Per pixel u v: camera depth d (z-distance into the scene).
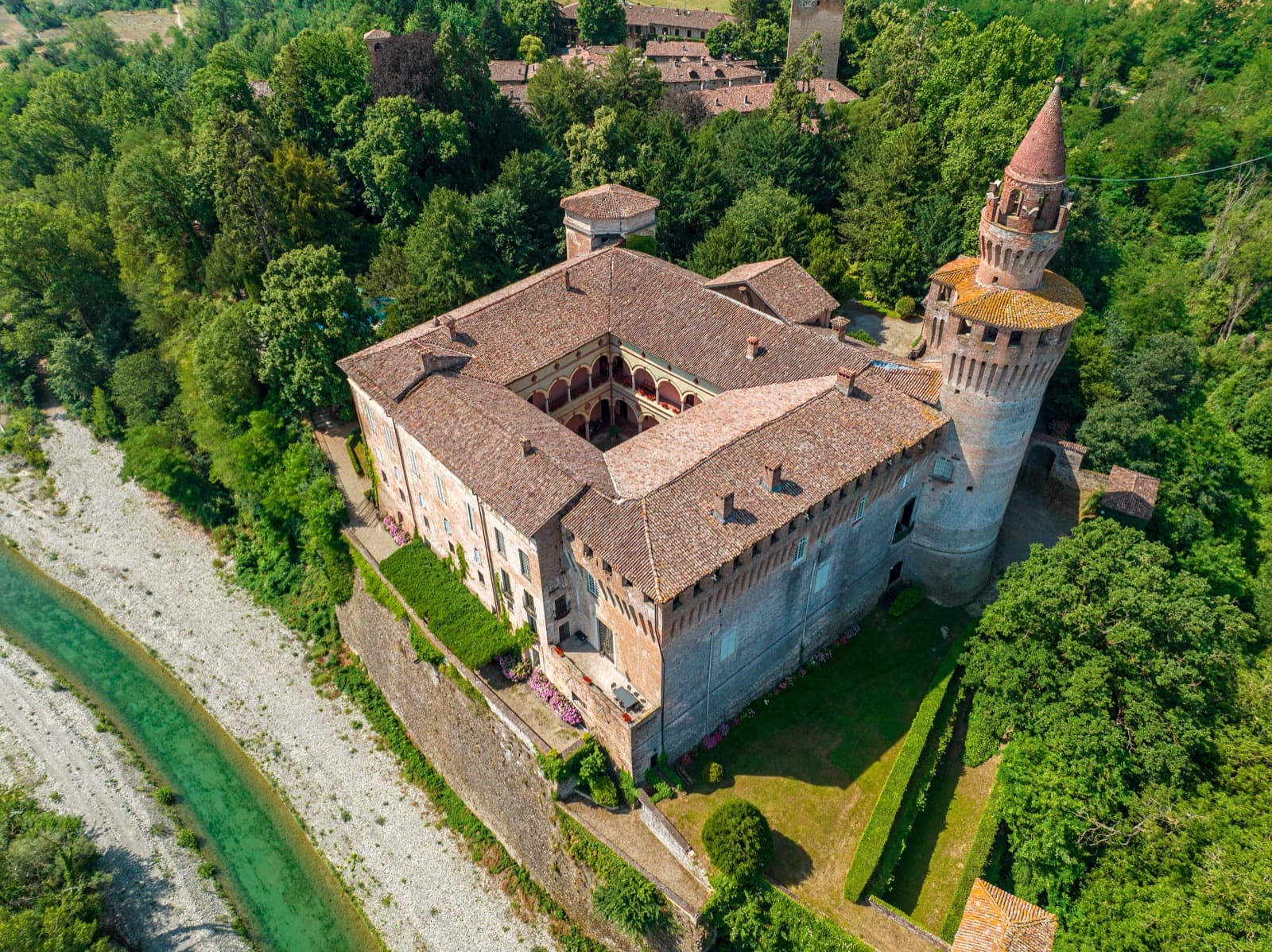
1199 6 146.88
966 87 94.56
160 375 90.88
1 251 95.62
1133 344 86.00
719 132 110.56
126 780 63.41
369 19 140.38
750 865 45.81
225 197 89.00
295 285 74.75
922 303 92.88
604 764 53.19
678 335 68.69
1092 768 47.12
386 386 62.66
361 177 100.50
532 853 56.44
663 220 97.75
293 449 76.38
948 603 64.88
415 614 62.03
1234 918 39.66
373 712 67.56
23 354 101.62
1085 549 53.19
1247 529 73.12
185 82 143.38
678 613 45.88
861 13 155.38
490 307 69.69
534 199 96.69
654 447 55.69
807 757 54.19
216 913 55.84
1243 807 44.75
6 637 75.25
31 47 187.50
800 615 56.97
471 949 53.66
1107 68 142.00
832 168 104.38
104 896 56.09
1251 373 89.31
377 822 60.75
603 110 105.06
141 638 74.88
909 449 56.28
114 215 96.25
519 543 52.31
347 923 55.47
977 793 53.09
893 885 48.50
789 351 63.94
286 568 78.12
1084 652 50.31
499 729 55.25
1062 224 51.25
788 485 51.16
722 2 187.00
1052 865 46.84
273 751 65.50
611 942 52.69
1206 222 111.88
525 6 155.88
